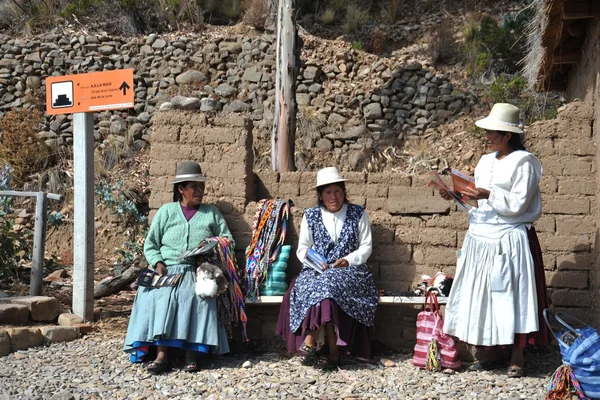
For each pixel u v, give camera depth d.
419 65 13.48
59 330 6.74
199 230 6.30
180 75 13.86
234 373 5.86
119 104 7.14
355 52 14.30
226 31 14.82
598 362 4.76
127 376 5.75
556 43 7.46
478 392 5.32
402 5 16.33
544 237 6.49
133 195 12.06
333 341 5.94
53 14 15.08
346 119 13.34
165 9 15.07
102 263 11.12
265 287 6.47
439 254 6.61
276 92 10.42
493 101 13.18
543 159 6.52
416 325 6.34
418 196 6.70
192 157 6.89
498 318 5.59
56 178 12.69
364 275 6.16
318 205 6.50
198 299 6.03
